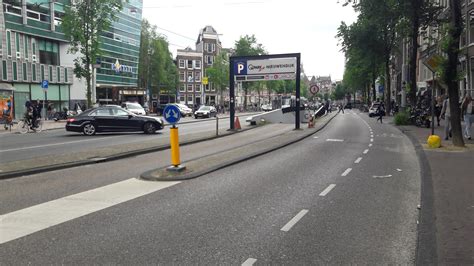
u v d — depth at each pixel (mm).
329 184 8719
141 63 68250
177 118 9844
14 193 7887
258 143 16547
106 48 58438
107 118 22188
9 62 37156
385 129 25172
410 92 27562
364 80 65625
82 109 45656
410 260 4629
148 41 68938
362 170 10477
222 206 6883
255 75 25062
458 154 12391
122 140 18844
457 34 13797
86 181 9062
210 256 4719
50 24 42812
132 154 13477
